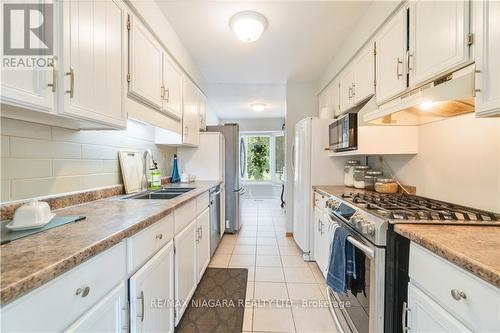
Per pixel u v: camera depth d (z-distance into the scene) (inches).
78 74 39.3
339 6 73.2
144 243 42.9
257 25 77.4
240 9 73.7
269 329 63.2
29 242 30.0
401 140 73.2
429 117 63.3
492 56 33.6
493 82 33.5
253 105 202.4
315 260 98.8
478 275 25.9
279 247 122.6
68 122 46.0
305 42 94.8
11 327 20.6
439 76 48.3
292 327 64.0
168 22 78.7
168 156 117.6
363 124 75.7
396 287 42.6
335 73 106.4
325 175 106.7
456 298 29.5
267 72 126.6
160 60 72.9
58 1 35.7
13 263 24.0
